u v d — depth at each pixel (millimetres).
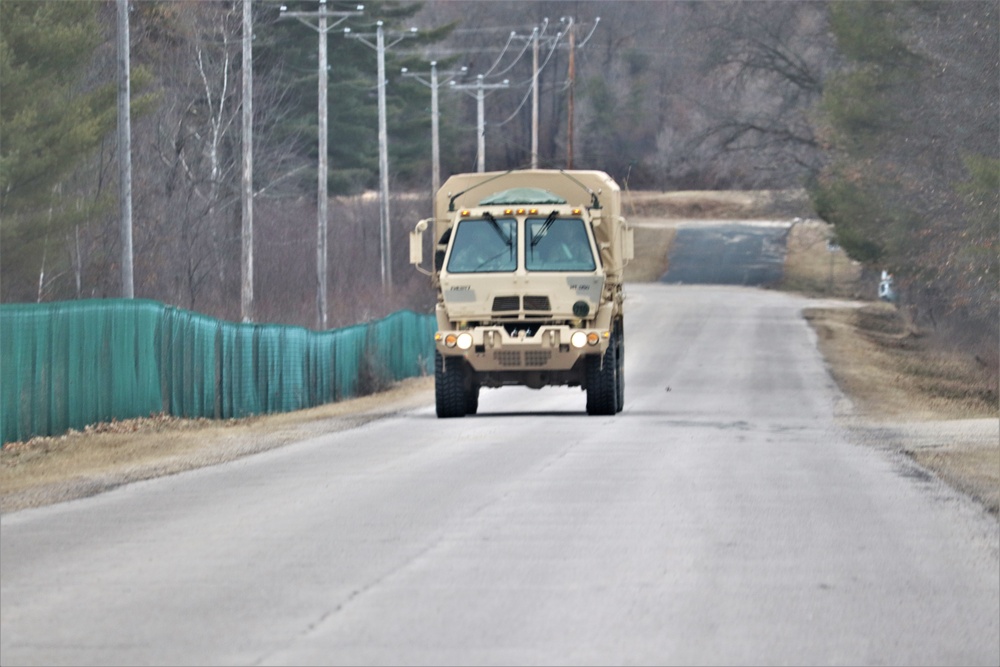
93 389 82688
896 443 73375
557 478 55906
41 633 30844
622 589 34656
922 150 142875
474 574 36562
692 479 55625
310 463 63094
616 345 94312
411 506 48469
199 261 172875
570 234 88438
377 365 141875
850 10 160500
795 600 33500
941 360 185125
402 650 28891
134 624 31547
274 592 34656
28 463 67688
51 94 132375
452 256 88750
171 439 78000
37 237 133875
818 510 47375
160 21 195875
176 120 187250
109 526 45500
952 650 29141
